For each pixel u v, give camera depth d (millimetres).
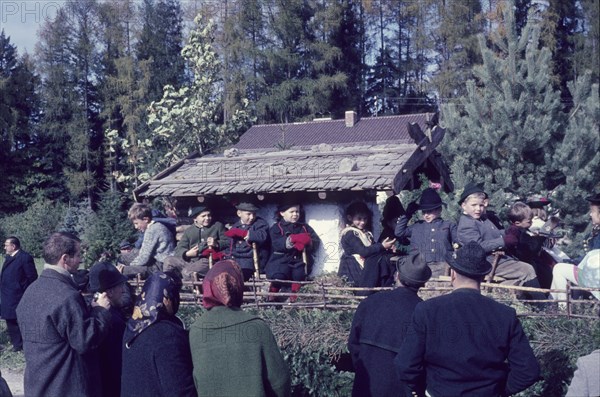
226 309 4672
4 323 12672
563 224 17219
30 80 48312
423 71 48844
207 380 4523
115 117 47562
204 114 27562
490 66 18828
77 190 46625
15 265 10906
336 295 7500
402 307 5211
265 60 42906
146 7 49031
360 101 48250
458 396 4430
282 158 10203
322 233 9203
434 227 7918
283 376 4617
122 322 5633
